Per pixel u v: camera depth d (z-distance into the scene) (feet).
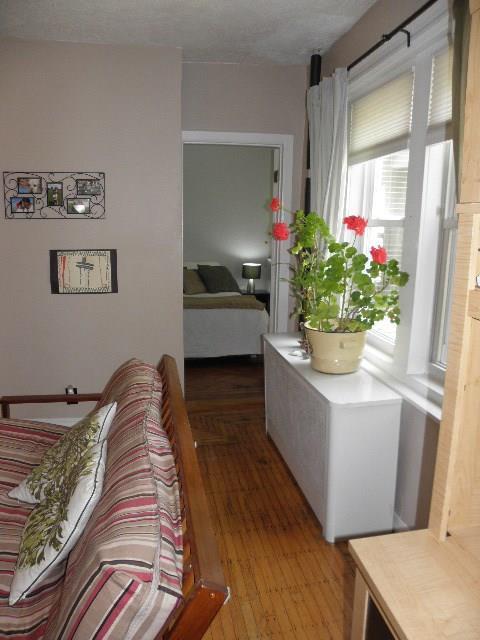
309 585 6.39
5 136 9.95
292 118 11.75
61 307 10.73
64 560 4.62
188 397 13.10
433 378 7.09
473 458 3.56
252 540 7.29
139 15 8.58
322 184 9.31
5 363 10.77
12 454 6.77
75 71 9.93
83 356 11.01
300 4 8.14
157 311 11.05
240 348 15.76
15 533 5.19
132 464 4.22
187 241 21.91
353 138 8.90
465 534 3.65
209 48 10.27
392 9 7.53
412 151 6.95
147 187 10.52
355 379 7.43
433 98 6.54
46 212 10.32
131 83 10.13
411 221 7.04
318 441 7.25
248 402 12.73
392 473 7.00
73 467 4.92
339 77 8.45
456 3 4.92
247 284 21.80
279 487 8.75
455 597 3.16
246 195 21.90
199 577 2.90
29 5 8.16
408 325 7.19
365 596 3.47
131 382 6.36
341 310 8.39
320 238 8.50
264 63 11.32
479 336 3.32
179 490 4.18
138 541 3.19
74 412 11.21
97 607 2.91
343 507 7.02
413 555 3.51
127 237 10.66
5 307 10.55
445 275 6.93
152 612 2.89
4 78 9.75
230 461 9.69
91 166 10.28
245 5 8.17
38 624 4.07
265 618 5.84
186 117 11.49
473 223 3.16
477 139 3.05
